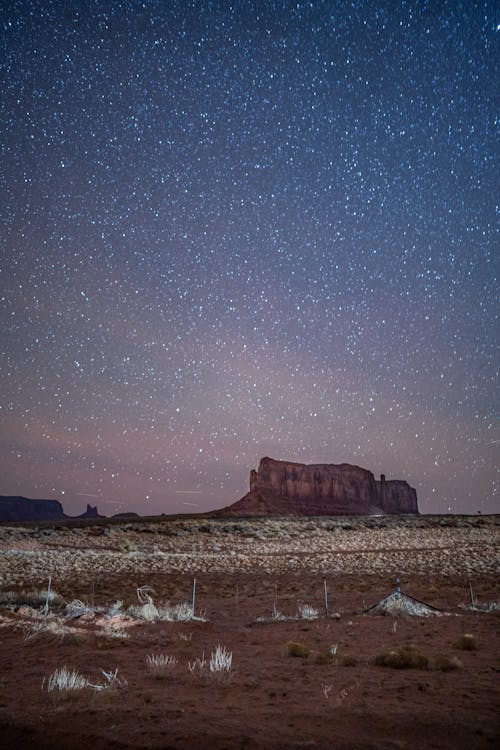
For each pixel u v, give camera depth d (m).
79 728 4.70
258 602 18.86
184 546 49.84
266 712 5.33
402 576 26.28
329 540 52.19
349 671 7.55
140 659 8.48
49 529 65.25
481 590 20.92
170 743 4.28
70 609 14.73
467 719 5.09
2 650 9.23
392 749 4.24
